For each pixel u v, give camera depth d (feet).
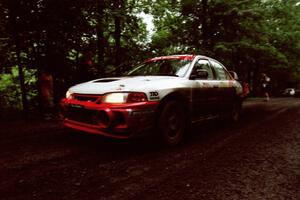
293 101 55.01
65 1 21.90
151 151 13.55
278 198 8.68
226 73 21.70
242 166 11.60
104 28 26.32
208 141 16.07
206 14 37.65
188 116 15.76
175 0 39.86
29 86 29.19
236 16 36.35
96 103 12.92
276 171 11.09
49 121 22.31
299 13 65.21
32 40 24.16
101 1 23.57
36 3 21.99
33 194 8.43
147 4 39.09
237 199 8.53
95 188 8.98
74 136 16.34
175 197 8.52
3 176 9.82
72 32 24.18
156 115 13.56
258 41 41.22
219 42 36.42
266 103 47.78
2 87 31.55
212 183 9.71
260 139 16.71
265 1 49.32
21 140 15.26
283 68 90.27
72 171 10.46
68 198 8.20
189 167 11.34
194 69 16.81
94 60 31.17
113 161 11.80
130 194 8.61
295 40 69.05
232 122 22.95
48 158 11.98
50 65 25.98
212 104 18.34
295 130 19.70
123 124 12.30
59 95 27.91
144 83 13.43
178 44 40.27
